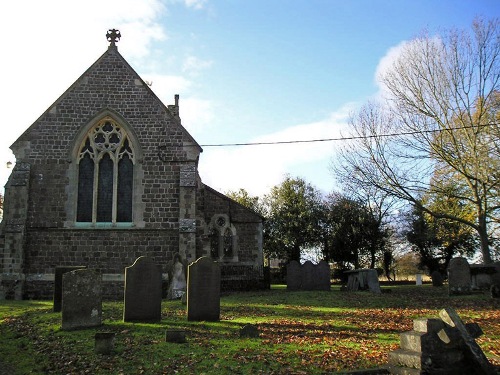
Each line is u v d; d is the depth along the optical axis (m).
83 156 24.95
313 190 62.72
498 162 29.30
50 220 23.98
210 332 12.52
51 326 13.60
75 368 9.75
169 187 24.91
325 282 29.44
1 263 23.03
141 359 10.12
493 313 16.22
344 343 11.20
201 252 25.69
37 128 24.75
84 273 13.37
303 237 59.84
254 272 30.28
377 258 55.25
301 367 9.29
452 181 32.31
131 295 14.10
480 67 29.80
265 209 65.94
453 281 23.39
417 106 30.48
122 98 25.50
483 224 29.64
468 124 29.88
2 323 15.04
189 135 25.31
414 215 52.47
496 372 8.03
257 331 12.02
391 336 11.98
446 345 8.25
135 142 25.16
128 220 24.70
